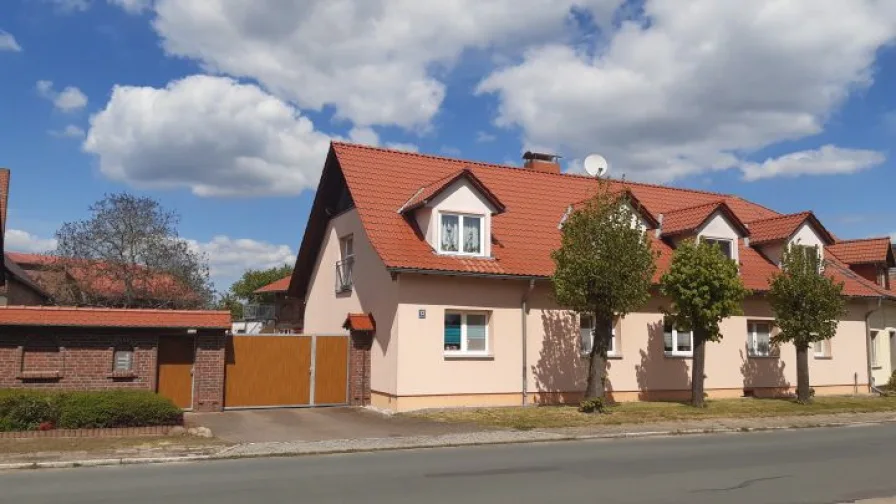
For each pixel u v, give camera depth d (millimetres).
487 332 20797
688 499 9305
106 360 18125
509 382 20625
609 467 11828
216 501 9031
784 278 23062
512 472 11281
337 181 24656
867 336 27953
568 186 26109
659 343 23172
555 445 14719
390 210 21219
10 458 12195
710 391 23969
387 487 9977
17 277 34938
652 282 21641
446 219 20500
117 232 37969
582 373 21750
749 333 25438
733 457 13039
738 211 30000
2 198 26594
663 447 14398
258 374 20516
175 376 19250
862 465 12234
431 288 19844
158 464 12234
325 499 9148
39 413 14617
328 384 21219
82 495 9445
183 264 39625
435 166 24078
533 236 22547
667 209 28125
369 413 19422
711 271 20297
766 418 19328
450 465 12000
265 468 11727
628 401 22312
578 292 18422
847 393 26953
